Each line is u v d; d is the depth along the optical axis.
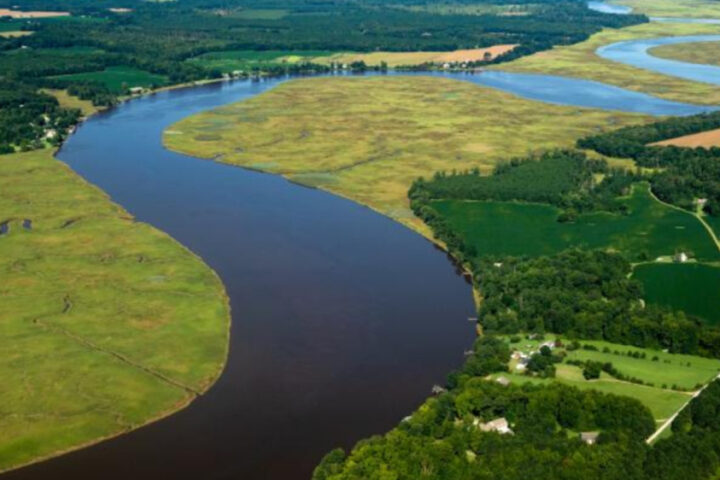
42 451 155.12
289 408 169.50
